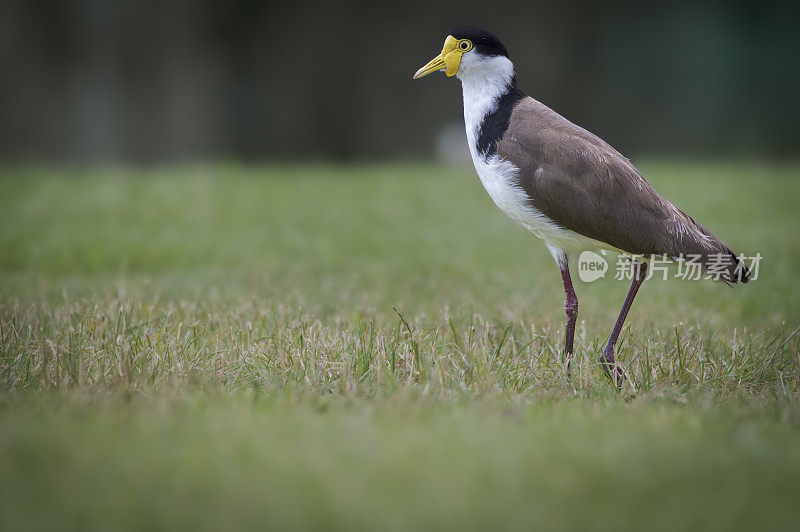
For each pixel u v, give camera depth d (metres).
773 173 26.53
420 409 7.59
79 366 8.44
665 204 9.27
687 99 41.69
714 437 6.92
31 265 15.29
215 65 40.97
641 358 9.51
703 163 33.81
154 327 10.16
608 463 6.18
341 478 5.88
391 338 9.77
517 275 15.02
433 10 42.03
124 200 21.36
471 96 9.89
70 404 7.46
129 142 39.31
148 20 39.12
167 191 22.64
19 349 9.18
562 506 5.57
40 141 38.09
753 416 7.75
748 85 41.25
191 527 5.27
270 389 8.33
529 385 8.77
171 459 6.13
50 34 37.88
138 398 7.85
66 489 5.68
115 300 11.20
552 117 9.61
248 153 41.97
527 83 42.19
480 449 6.38
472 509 5.49
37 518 5.34
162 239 17.64
